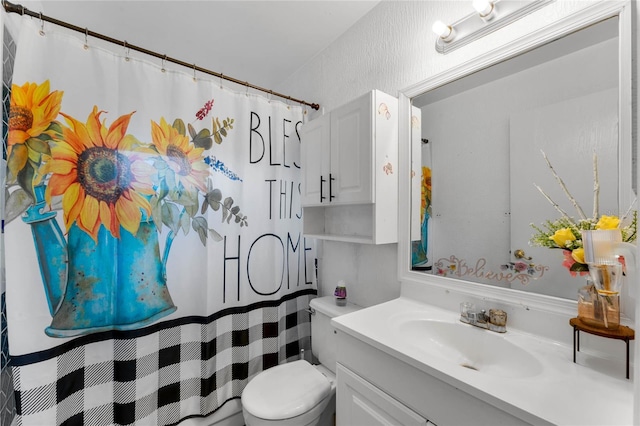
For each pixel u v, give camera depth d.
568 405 0.62
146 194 1.33
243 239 1.65
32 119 1.05
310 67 2.01
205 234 1.50
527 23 1.00
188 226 1.45
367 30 1.58
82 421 1.18
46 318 1.07
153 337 1.34
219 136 1.56
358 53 1.64
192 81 1.47
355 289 1.68
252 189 1.69
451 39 1.20
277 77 2.25
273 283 1.77
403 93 1.38
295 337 1.90
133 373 1.27
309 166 1.70
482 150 1.12
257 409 1.19
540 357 0.83
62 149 1.12
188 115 1.45
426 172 1.31
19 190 1.02
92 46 1.20
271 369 1.49
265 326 1.74
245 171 1.66
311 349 1.83
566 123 0.92
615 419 0.58
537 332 0.96
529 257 0.99
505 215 1.06
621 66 0.81
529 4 0.98
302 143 1.76
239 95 1.64
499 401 0.64
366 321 1.09
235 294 1.62
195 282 1.48
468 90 1.16
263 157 1.73
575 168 0.89
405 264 1.37
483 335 1.00
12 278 1.00
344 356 1.08
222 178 1.57
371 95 1.30
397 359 0.88
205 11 1.53
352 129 1.39
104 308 1.23
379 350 0.93
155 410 1.35
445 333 1.08
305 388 1.33
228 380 1.58
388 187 1.35
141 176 1.31
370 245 1.58
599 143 0.85
